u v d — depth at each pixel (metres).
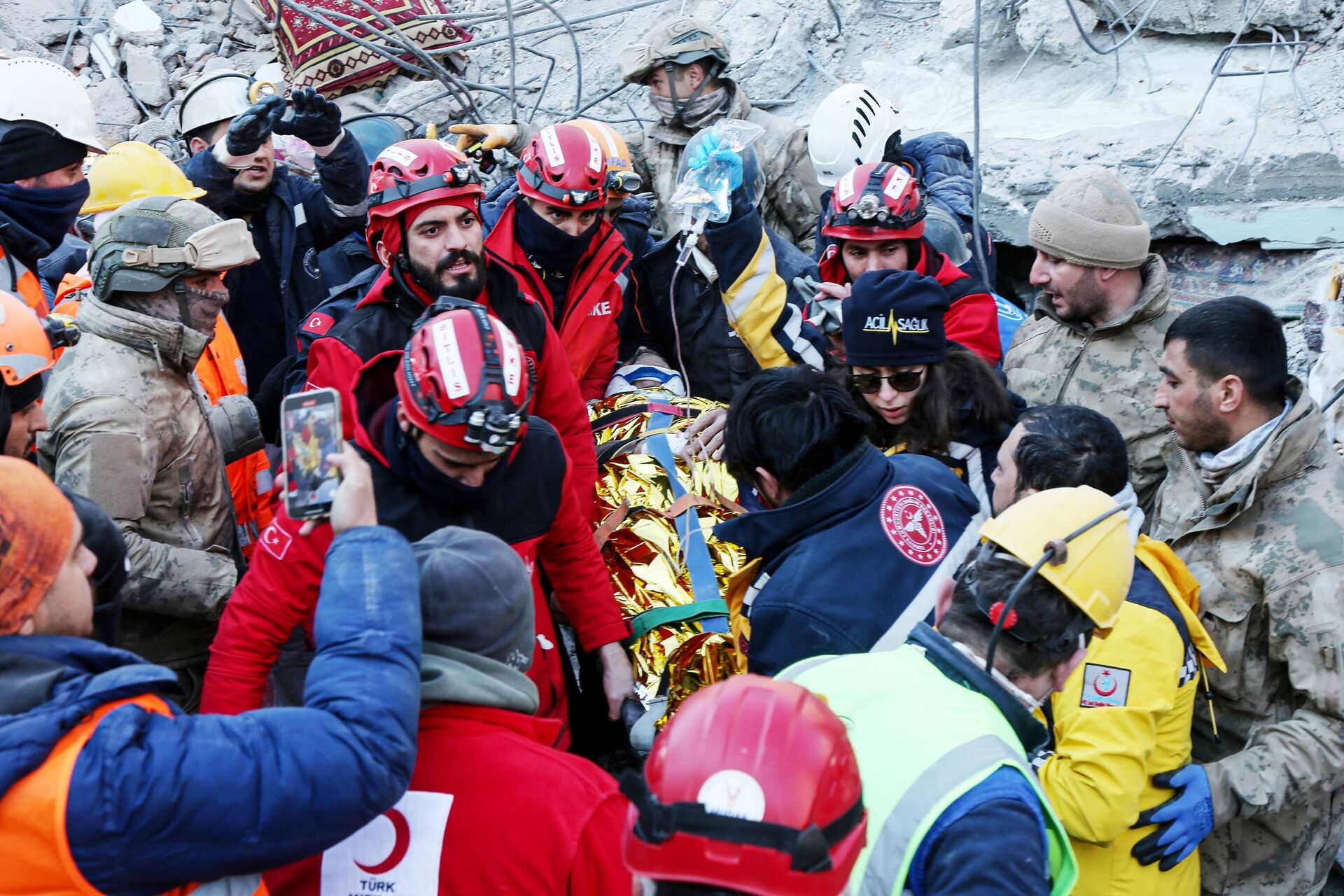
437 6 5.97
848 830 1.39
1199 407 2.72
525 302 3.20
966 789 1.66
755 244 3.58
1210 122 5.15
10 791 1.47
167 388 3.02
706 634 3.00
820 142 4.52
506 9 5.20
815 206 4.90
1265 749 2.57
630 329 4.11
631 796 1.43
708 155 3.49
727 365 3.97
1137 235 3.33
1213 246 5.12
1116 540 1.94
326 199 4.27
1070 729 2.27
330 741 1.61
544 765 1.86
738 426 2.55
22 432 2.65
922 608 2.39
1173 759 2.47
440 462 2.36
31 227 3.75
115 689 1.55
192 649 3.12
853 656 1.98
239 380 3.83
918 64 6.10
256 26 6.79
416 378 2.28
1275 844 2.77
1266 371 2.66
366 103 5.75
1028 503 1.98
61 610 1.63
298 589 2.41
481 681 1.89
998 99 5.79
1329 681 2.55
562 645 3.38
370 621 1.72
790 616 2.37
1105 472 2.52
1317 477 2.66
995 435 3.03
